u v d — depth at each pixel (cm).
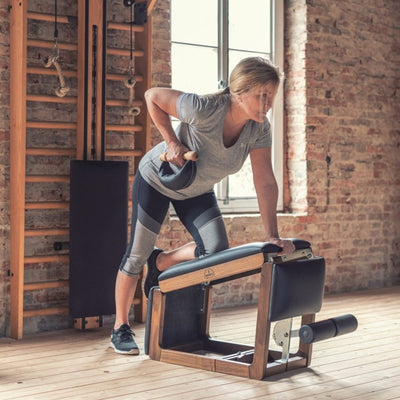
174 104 334
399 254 648
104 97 450
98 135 449
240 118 329
